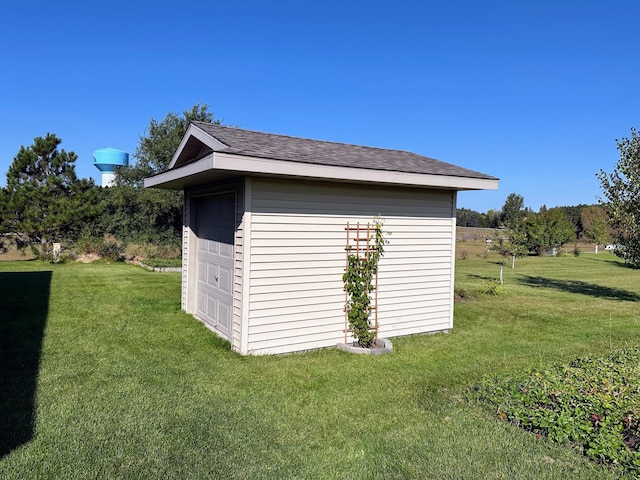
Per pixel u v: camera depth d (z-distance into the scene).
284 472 2.93
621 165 11.09
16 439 3.25
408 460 3.12
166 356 5.54
